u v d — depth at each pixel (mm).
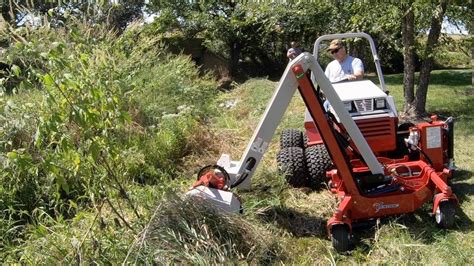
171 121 7277
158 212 4066
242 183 4645
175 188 5133
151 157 6512
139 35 11227
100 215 4418
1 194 5090
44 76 3531
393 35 9180
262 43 18734
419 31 8688
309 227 4684
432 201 4836
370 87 5332
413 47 8430
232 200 4348
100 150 3932
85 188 4805
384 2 8328
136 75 8508
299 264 4070
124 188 4730
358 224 4438
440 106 9680
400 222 4570
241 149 7297
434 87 12383
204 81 11391
